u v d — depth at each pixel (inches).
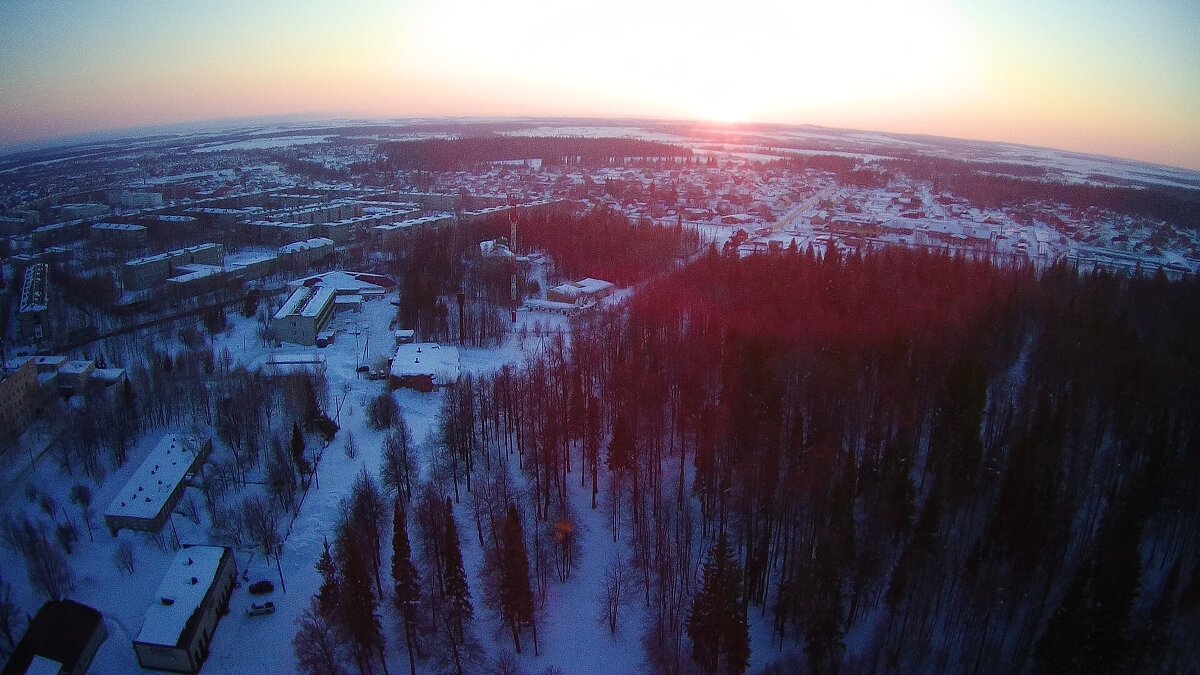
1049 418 4284.0
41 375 5782.5
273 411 5718.5
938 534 3666.3
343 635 3314.5
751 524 4010.8
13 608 3629.4
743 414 4598.9
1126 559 3051.2
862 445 4909.0
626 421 4589.1
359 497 4148.6
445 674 3344.0
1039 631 3479.3
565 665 3454.7
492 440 5305.1
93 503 4549.7
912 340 5457.7
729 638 3147.1
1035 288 6875.0
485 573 3814.0
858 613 3656.5
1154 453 3890.3
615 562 4092.0
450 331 7746.1
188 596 3496.6
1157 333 5935.0
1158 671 3102.9
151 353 6530.5
